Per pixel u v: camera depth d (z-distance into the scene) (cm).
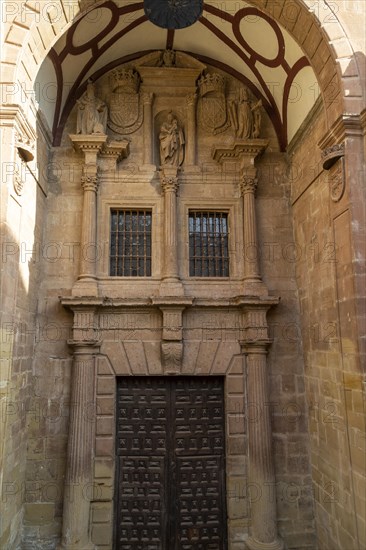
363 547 575
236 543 777
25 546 748
